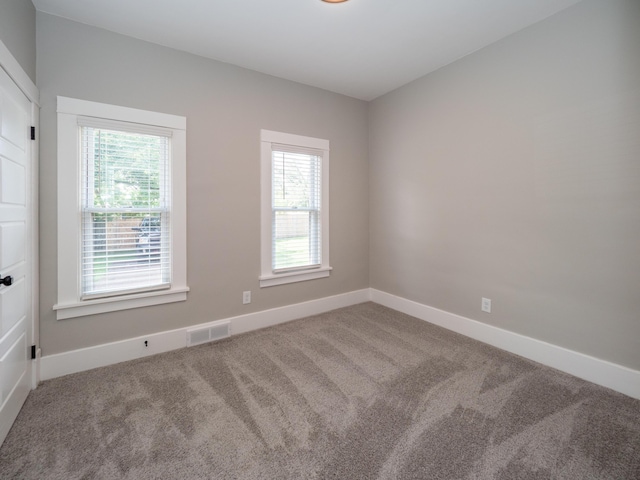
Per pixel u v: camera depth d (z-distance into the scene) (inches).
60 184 80.2
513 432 59.9
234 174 108.0
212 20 83.3
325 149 130.8
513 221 92.7
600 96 74.2
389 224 137.1
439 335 107.6
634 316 71.0
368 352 94.7
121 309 89.7
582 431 60.1
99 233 86.9
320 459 53.4
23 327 69.1
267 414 65.4
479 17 83.2
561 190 81.9
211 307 105.1
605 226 74.7
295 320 123.5
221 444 56.9
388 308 137.9
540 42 84.6
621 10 70.6
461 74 105.0
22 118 67.7
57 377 80.4
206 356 92.6
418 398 71.0
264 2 76.5
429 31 89.5
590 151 76.3
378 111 139.6
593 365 77.3
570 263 81.0
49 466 51.9
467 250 106.0
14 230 64.1
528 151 88.3
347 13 81.2
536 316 88.5
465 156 105.1
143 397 71.6
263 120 113.7
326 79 120.4
